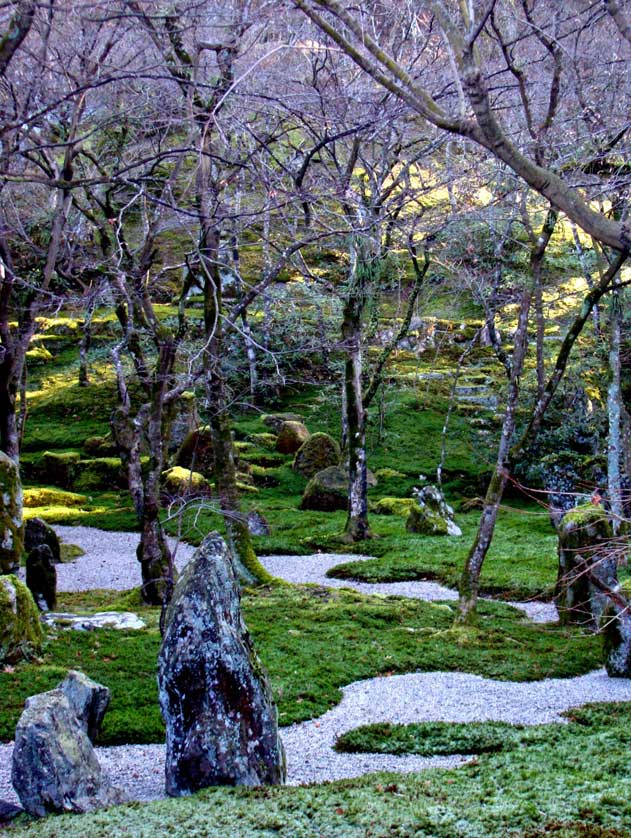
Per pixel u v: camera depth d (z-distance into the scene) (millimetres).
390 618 15039
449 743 8773
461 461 32156
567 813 5914
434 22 14227
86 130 15523
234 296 34094
